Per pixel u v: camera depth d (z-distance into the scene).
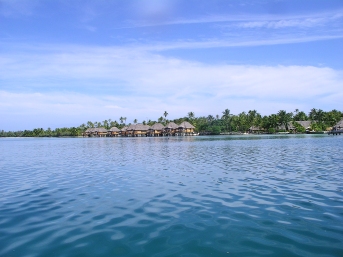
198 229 8.60
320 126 134.88
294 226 8.70
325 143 51.12
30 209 11.02
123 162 26.66
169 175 18.39
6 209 11.06
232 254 6.94
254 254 6.92
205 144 56.62
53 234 8.36
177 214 10.07
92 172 20.42
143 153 37.31
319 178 16.38
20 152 44.34
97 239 7.95
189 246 7.43
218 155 31.86
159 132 154.62
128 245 7.55
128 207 11.05
